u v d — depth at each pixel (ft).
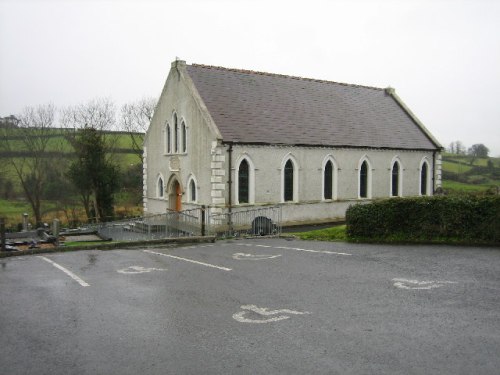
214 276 40.06
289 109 97.35
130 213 146.20
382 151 105.50
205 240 64.69
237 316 28.68
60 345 24.38
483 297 31.91
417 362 21.50
